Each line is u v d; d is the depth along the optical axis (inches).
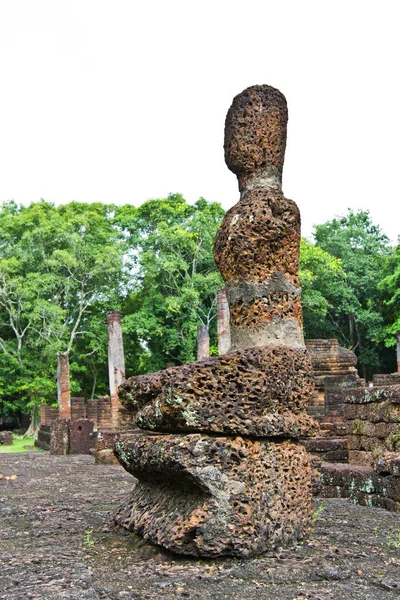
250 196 216.1
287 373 196.9
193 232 1637.6
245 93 225.6
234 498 172.9
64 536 206.5
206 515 170.2
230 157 226.2
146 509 198.8
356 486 291.6
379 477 273.6
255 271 207.8
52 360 1488.7
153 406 190.1
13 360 1467.8
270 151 222.1
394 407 311.6
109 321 879.7
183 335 1635.1
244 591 142.3
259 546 173.3
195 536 169.8
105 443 570.6
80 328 1728.6
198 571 158.2
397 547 181.5
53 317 1488.7
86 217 1647.4
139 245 1691.7
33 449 1018.1
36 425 1523.1
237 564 164.9
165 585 146.8
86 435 757.3
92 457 680.4
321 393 705.0
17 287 1480.1
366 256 1867.6
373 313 1689.2
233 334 211.2
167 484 196.9
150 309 1620.3
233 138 224.7
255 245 207.6
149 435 199.2
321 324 1790.1
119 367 864.3
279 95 227.6
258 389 184.4
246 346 205.5
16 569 165.2
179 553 169.5
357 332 1761.8
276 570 158.4
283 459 190.9
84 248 1599.4
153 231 1706.4
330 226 1984.5
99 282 1644.9
